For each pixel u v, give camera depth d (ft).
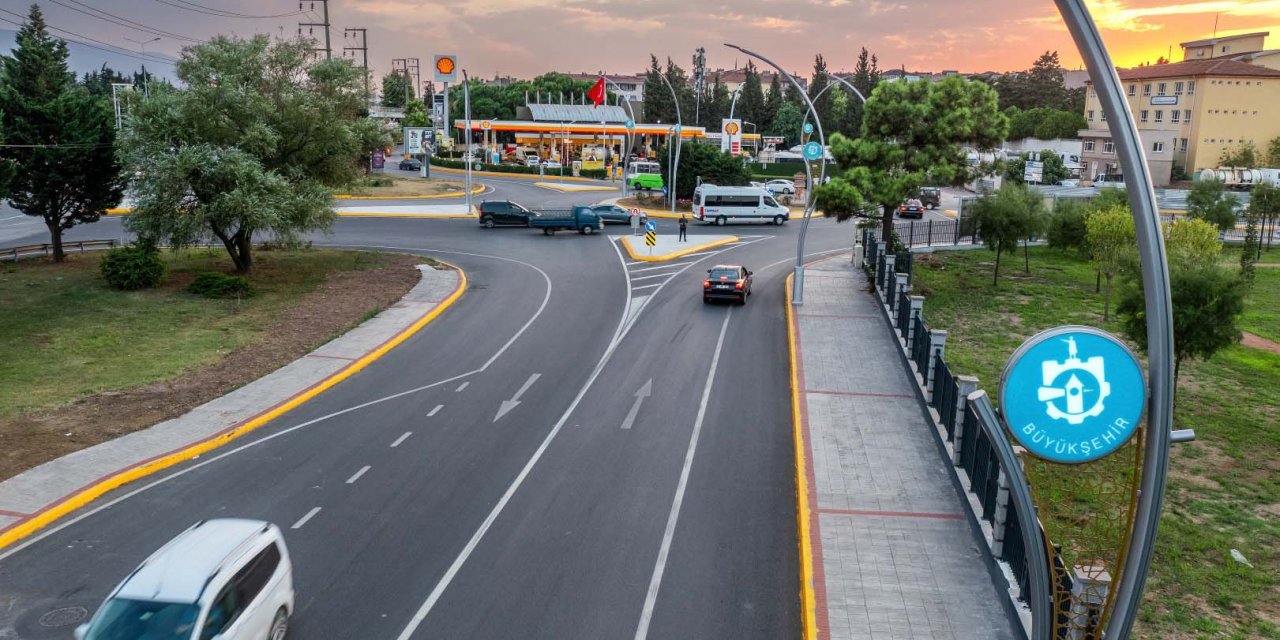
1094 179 278.67
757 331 92.99
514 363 80.53
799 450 59.41
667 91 426.92
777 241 159.94
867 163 110.32
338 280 115.14
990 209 113.60
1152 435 25.63
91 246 134.72
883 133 110.22
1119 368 26.17
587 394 71.97
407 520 49.47
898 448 59.93
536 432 63.41
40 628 38.75
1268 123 271.49
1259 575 41.96
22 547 46.24
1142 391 26.07
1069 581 34.53
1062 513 47.67
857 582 42.42
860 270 129.59
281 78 117.91
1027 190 122.62
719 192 181.27
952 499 51.96
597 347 86.07
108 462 56.65
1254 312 103.19
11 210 174.29
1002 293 109.81
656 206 208.13
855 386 73.67
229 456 58.70
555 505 51.62
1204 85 268.62
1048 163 277.44
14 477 54.03
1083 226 124.57
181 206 108.78
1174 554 43.80
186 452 58.65
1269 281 123.03
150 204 105.40
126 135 107.14
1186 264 64.85
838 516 49.55
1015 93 435.12
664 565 44.93
